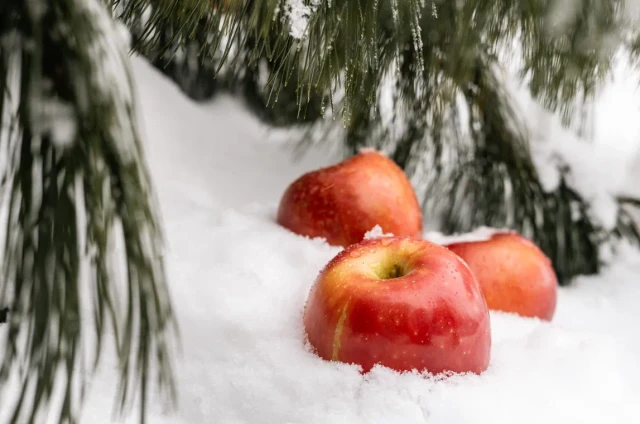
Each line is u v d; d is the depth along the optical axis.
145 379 0.59
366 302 0.91
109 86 0.56
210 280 0.98
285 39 0.90
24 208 0.58
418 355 0.90
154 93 1.27
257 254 1.02
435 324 0.90
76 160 0.56
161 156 1.20
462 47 1.00
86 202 0.56
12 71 0.57
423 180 1.20
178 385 0.89
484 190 1.20
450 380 0.91
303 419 0.88
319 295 0.92
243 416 0.88
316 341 0.92
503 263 1.03
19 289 0.59
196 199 1.13
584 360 0.94
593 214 1.18
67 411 0.58
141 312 0.58
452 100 1.10
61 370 0.86
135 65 1.29
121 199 0.57
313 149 1.27
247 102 1.34
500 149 1.20
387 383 0.90
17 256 0.59
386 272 0.94
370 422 0.88
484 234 1.07
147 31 0.92
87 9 0.57
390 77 1.09
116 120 0.56
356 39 0.92
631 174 1.21
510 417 0.89
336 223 1.05
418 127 1.19
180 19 0.91
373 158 1.08
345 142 1.22
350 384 0.90
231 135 1.28
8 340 0.60
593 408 0.91
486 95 1.18
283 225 1.07
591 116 1.22
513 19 0.99
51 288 0.58
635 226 1.19
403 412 0.89
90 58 0.55
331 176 1.06
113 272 0.60
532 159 1.20
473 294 0.92
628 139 1.25
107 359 0.89
